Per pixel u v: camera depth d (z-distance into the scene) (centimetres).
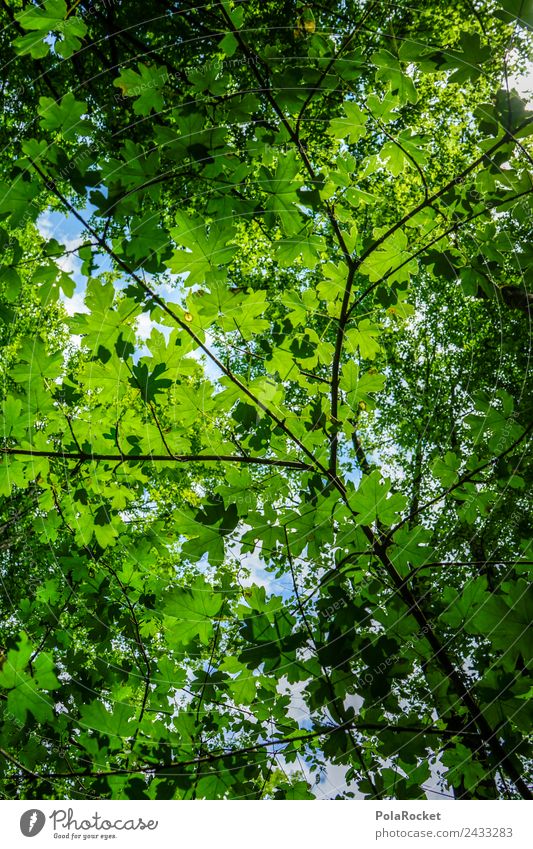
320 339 291
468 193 263
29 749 253
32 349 240
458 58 215
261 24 589
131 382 247
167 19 649
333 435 267
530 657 206
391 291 286
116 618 314
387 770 258
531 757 234
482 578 247
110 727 261
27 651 213
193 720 291
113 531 296
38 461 254
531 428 267
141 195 215
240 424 250
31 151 205
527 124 219
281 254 260
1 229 213
